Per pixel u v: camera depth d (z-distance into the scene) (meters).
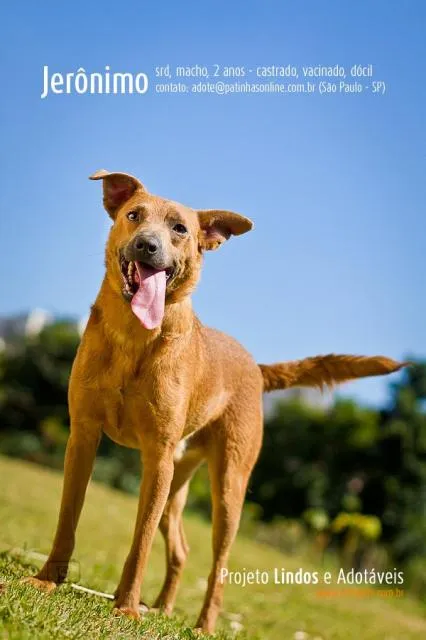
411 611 15.37
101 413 5.95
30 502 14.26
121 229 5.91
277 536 20.69
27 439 23.78
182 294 6.01
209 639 5.87
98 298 5.96
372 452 22.09
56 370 24.53
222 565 6.91
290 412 23.31
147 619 5.68
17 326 28.52
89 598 5.78
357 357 7.82
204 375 6.61
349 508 21.66
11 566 6.34
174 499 7.33
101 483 22.81
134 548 5.81
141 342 5.81
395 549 20.84
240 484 7.09
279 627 10.10
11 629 4.22
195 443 7.12
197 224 6.20
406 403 22.19
